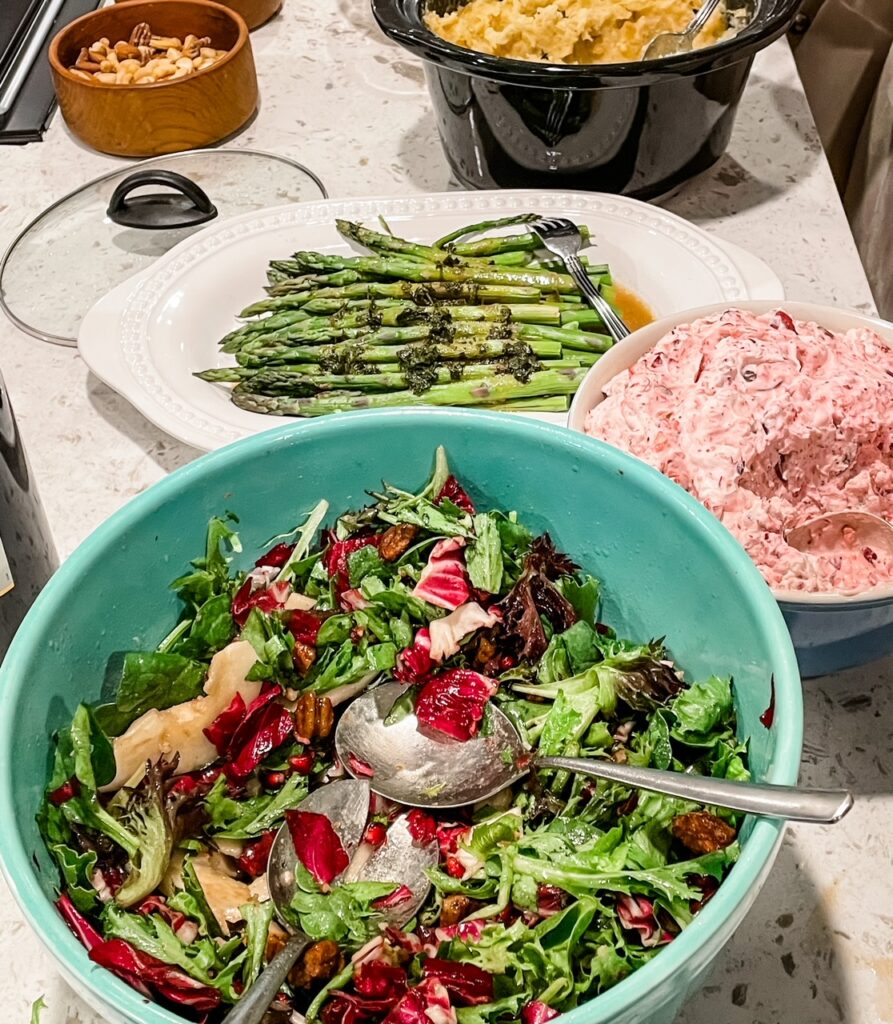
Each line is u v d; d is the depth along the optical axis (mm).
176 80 1349
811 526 794
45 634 615
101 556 652
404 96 1503
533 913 584
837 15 1687
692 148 1217
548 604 722
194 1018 548
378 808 670
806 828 745
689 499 656
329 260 1165
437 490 752
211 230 1185
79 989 494
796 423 784
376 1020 558
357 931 579
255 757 671
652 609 720
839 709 817
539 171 1237
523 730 679
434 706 691
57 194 1381
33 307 1185
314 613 733
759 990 672
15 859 524
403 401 1060
